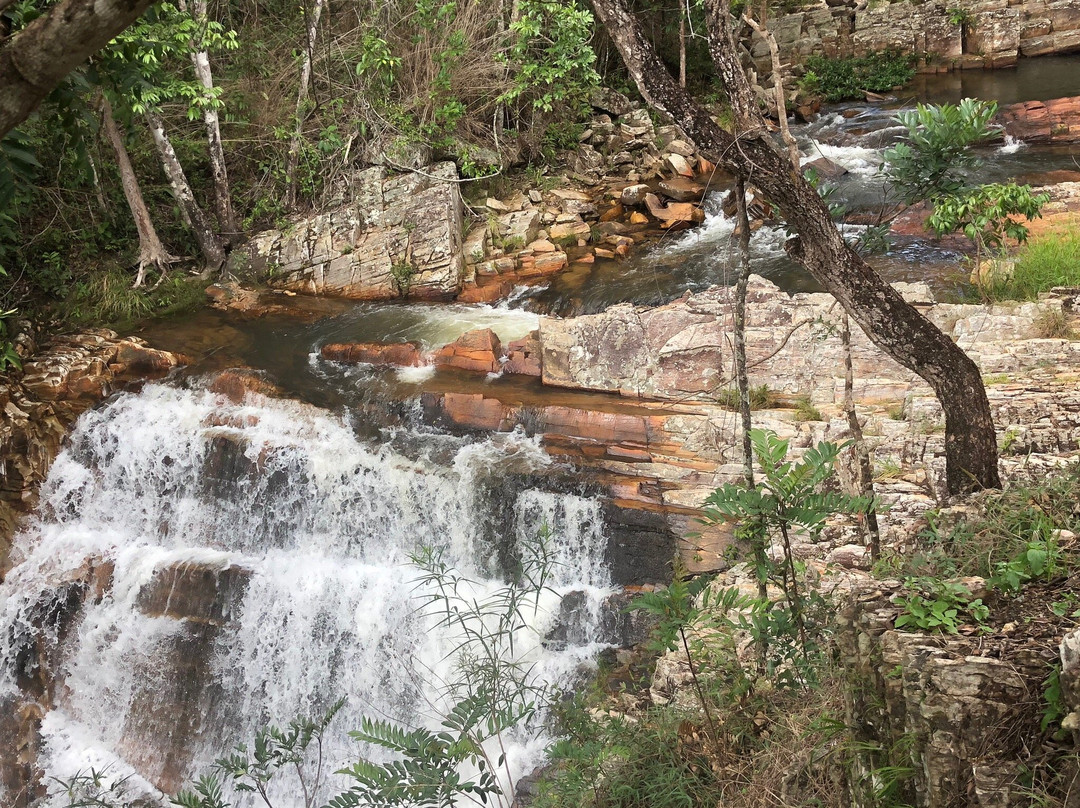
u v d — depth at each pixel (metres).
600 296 12.95
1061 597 3.42
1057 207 12.81
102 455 11.29
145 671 10.25
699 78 21.78
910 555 5.15
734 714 5.03
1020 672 2.97
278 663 9.85
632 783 4.71
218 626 10.05
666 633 4.79
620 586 9.13
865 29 23.84
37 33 2.56
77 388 11.55
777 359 9.93
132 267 14.69
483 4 16.48
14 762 10.16
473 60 16.20
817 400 9.55
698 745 4.94
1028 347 8.82
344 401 11.22
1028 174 14.74
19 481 11.02
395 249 14.16
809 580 6.60
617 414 9.97
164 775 9.95
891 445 8.09
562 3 16.06
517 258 14.47
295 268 14.65
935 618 3.33
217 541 10.77
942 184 6.28
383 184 14.59
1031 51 22.84
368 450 10.34
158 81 13.17
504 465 9.81
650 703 7.34
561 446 10.07
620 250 14.42
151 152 15.73
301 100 15.27
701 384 10.27
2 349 11.18
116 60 7.18
